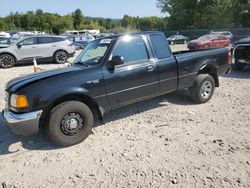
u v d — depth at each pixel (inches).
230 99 262.4
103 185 131.2
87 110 174.6
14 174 144.8
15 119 156.2
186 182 129.7
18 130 158.7
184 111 228.7
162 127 196.5
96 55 192.7
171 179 132.6
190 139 174.7
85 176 139.5
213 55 247.6
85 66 185.2
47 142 180.4
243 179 130.1
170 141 173.2
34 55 579.2
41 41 586.9
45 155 163.3
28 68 543.5
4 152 170.1
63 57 615.8
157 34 214.8
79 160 155.6
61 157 159.9
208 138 175.0
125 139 179.6
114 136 185.2
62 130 167.8
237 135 178.1
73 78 169.9
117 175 138.6
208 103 249.8
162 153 158.2
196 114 220.8
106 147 169.5
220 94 282.2
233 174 134.3
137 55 200.2
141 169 142.6
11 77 435.5
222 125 196.1
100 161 153.3
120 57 178.1
